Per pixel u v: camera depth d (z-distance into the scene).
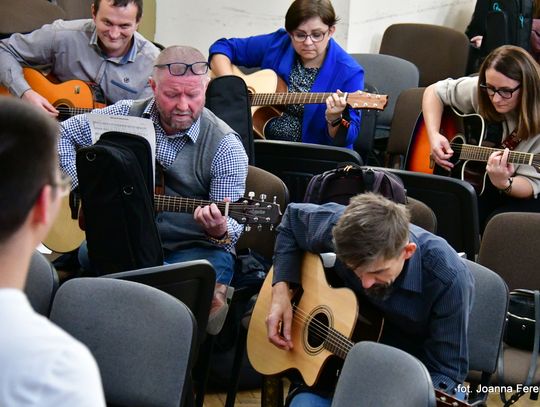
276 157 3.78
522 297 3.19
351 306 2.60
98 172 2.80
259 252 3.52
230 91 3.88
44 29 4.20
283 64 4.51
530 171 3.85
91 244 2.89
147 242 2.88
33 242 1.25
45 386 1.14
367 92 4.31
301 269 2.82
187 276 2.57
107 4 4.04
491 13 5.36
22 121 1.24
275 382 2.90
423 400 2.00
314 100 4.30
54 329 1.18
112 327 2.28
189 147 3.27
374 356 2.13
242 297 3.30
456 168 4.07
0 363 1.14
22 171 1.22
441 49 5.59
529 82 3.76
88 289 2.32
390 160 4.82
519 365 3.08
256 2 5.94
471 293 2.41
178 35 5.93
